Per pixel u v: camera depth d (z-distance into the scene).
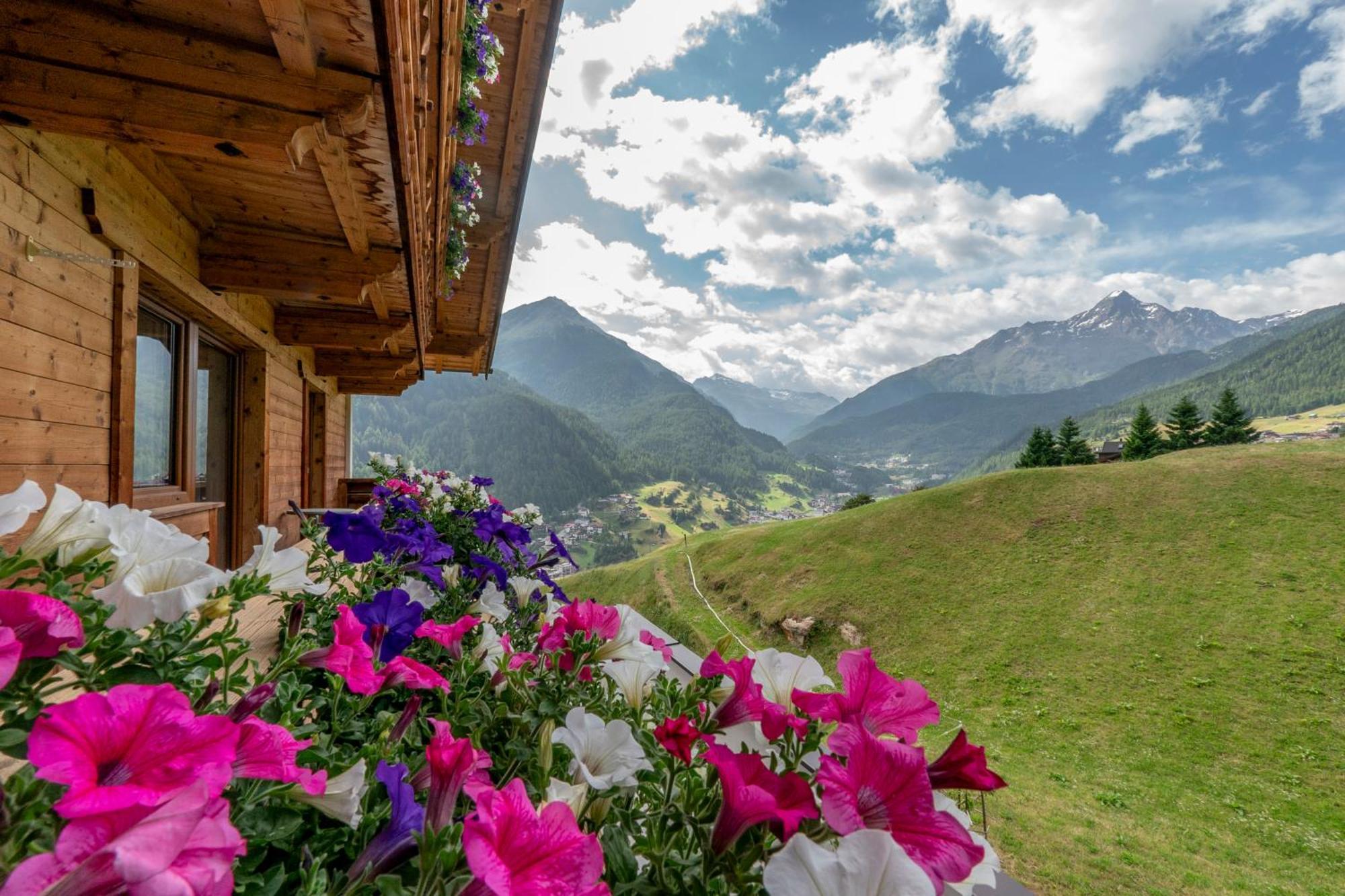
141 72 1.87
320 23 1.78
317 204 3.31
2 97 1.81
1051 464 57.44
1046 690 23.08
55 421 2.44
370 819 0.65
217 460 5.01
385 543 1.71
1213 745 19.09
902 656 26.89
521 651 1.45
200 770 0.44
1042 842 13.65
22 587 0.58
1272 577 26.00
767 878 0.49
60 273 2.45
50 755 0.39
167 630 0.65
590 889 0.49
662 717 0.91
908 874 0.48
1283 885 12.73
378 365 7.97
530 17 4.32
